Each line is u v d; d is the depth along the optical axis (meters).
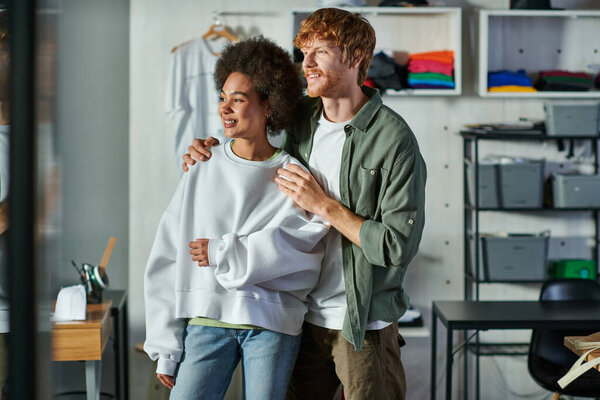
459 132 4.52
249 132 2.12
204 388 2.09
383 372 2.23
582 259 4.59
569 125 4.30
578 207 4.36
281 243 2.05
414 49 4.46
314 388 2.38
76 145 3.80
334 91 2.12
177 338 2.16
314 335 2.26
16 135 1.13
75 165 3.80
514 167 4.31
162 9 4.41
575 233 4.65
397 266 2.09
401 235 2.06
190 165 2.19
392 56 4.38
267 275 2.04
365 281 2.14
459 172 4.57
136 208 4.50
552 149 4.61
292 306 2.14
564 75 4.35
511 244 4.33
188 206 2.15
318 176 2.21
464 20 4.48
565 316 3.43
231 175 2.14
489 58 4.54
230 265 2.05
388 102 4.53
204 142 2.23
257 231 2.10
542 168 4.34
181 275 2.13
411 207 2.08
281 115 2.16
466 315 3.47
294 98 2.19
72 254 3.79
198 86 4.36
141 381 4.56
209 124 4.38
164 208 4.50
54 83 1.20
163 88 4.45
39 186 1.16
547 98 4.56
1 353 1.14
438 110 4.54
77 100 3.79
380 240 2.04
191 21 4.43
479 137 4.28
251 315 2.07
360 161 2.14
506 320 3.37
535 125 4.37
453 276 4.61
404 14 4.42
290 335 2.15
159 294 2.18
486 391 4.70
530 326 3.38
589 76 4.38
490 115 4.55
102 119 4.11
